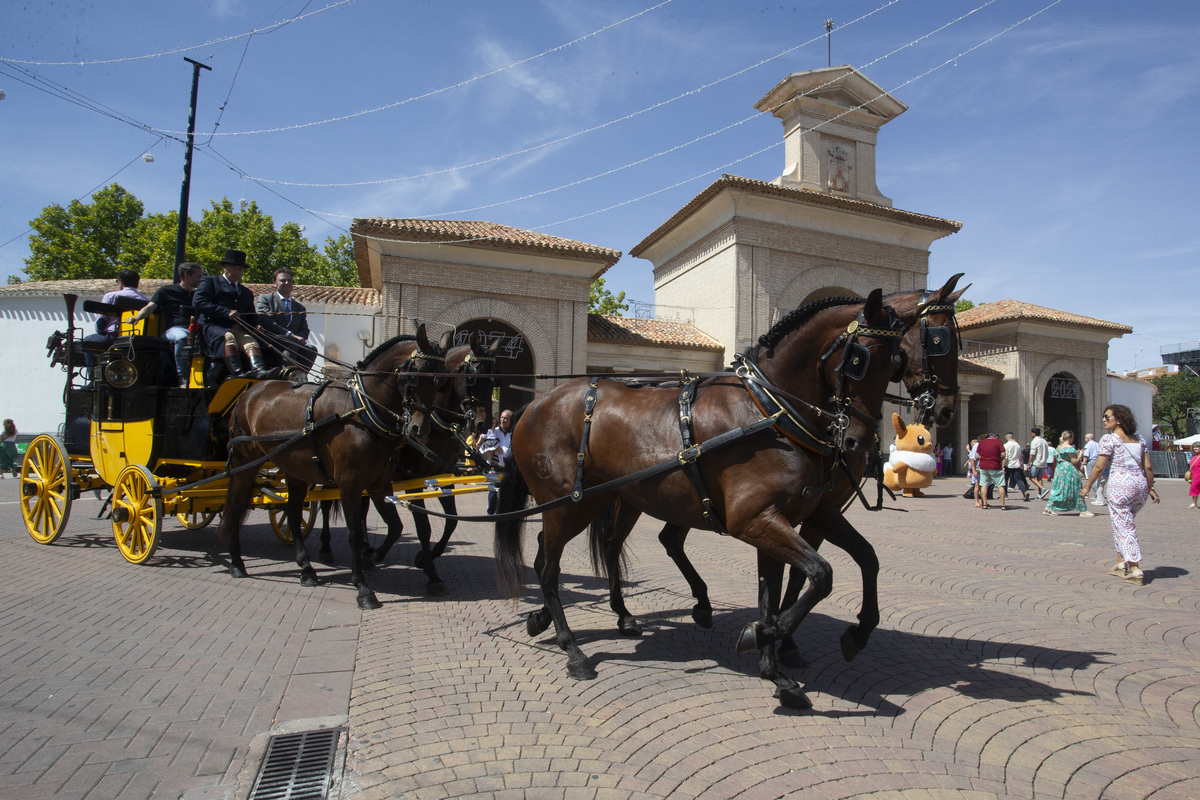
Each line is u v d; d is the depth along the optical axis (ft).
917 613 19.13
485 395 22.25
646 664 14.96
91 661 14.65
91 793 9.45
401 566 26.27
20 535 30.91
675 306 88.28
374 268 72.02
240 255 26.48
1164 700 12.96
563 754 10.70
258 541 31.09
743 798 9.43
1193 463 53.16
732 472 12.84
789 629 11.55
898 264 84.12
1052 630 17.58
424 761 10.43
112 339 26.99
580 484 15.05
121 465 26.09
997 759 10.61
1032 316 95.35
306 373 24.91
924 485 60.08
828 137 84.99
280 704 12.56
